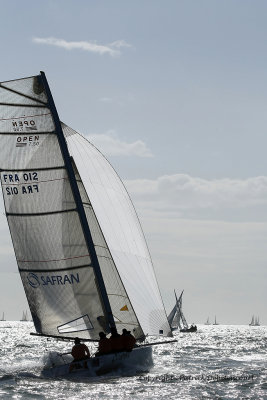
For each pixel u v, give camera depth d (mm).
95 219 103062
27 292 103000
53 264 101625
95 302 100562
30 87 101625
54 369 100562
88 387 92875
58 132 101125
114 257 102812
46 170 101438
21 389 91000
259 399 90062
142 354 102938
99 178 104750
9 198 102125
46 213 101500
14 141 101875
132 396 87625
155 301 102938
